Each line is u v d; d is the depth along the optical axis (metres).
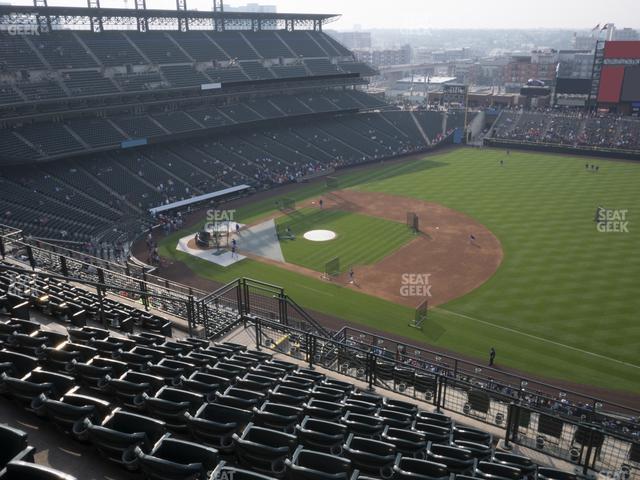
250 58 97.56
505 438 16.30
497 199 73.81
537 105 126.00
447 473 11.05
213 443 11.02
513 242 57.56
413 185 83.00
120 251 55.25
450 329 40.47
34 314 19.28
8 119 64.62
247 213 70.50
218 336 23.81
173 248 58.16
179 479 8.92
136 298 27.77
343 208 71.88
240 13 98.50
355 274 50.91
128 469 9.77
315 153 95.38
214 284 48.75
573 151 102.12
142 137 75.25
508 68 198.62
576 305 43.16
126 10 79.94
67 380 11.71
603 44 114.62
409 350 37.59
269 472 10.31
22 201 58.62
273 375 16.77
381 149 103.50
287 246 58.47
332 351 25.02
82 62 74.94
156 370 14.00
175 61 85.81
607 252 53.75
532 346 37.72
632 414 30.48
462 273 50.38
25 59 69.94
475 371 34.75
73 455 10.45
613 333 38.88
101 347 15.38
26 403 11.56
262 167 85.75
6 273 23.34
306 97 106.25
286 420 12.09
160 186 72.00
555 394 32.31
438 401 18.27
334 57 111.75
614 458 16.97
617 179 82.19
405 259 54.22
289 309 43.31
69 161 70.44
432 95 137.75
